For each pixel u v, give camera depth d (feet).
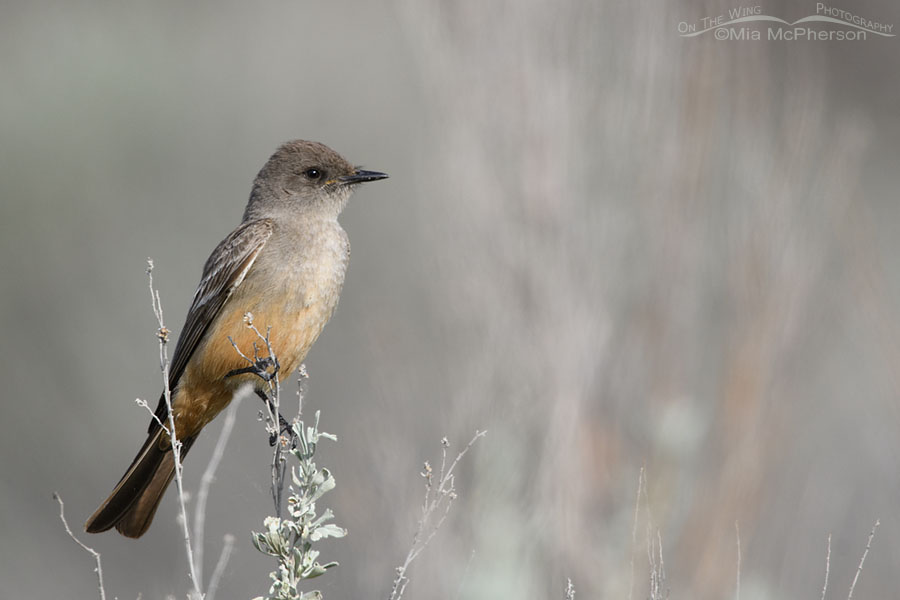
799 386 45.78
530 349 43.14
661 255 46.47
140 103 72.43
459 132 46.75
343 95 75.15
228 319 34.14
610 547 39.19
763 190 46.75
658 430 42.04
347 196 36.99
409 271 55.72
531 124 46.50
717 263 46.55
